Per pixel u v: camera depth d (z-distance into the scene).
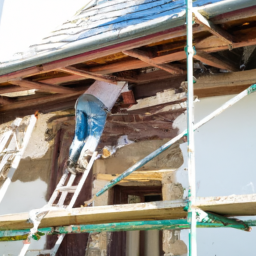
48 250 5.28
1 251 5.63
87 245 5.22
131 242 5.77
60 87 5.24
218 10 3.26
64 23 4.77
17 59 4.42
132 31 3.63
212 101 4.66
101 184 5.38
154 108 5.00
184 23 3.36
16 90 5.29
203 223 3.49
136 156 5.09
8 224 4.27
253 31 3.68
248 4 3.14
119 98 5.25
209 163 4.51
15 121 5.39
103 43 3.82
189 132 2.99
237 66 4.52
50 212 3.76
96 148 5.32
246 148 4.34
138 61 4.36
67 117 5.70
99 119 4.97
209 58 4.12
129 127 5.23
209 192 4.43
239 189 4.27
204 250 4.30
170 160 4.81
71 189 4.55
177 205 3.00
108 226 3.71
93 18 4.58
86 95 5.12
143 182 5.53
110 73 4.80
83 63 4.51
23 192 5.81
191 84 3.06
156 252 5.84
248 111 4.43
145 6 4.20
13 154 5.18
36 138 5.89
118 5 4.54
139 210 3.21
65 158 5.63
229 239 4.20
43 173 5.77
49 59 4.14
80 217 3.75
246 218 4.13
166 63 4.43
